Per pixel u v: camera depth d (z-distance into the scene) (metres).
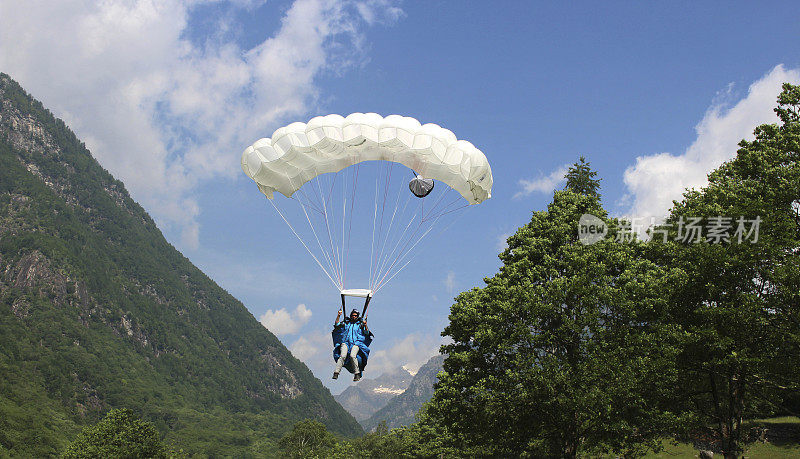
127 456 85.50
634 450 29.38
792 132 29.50
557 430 30.91
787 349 26.14
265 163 18.97
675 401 29.89
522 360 29.83
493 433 32.50
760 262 26.77
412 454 66.38
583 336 29.56
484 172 19.72
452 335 35.81
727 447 28.14
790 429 39.38
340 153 18.92
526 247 33.88
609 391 27.28
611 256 30.94
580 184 43.84
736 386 29.22
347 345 16.62
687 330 28.72
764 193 28.27
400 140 18.17
